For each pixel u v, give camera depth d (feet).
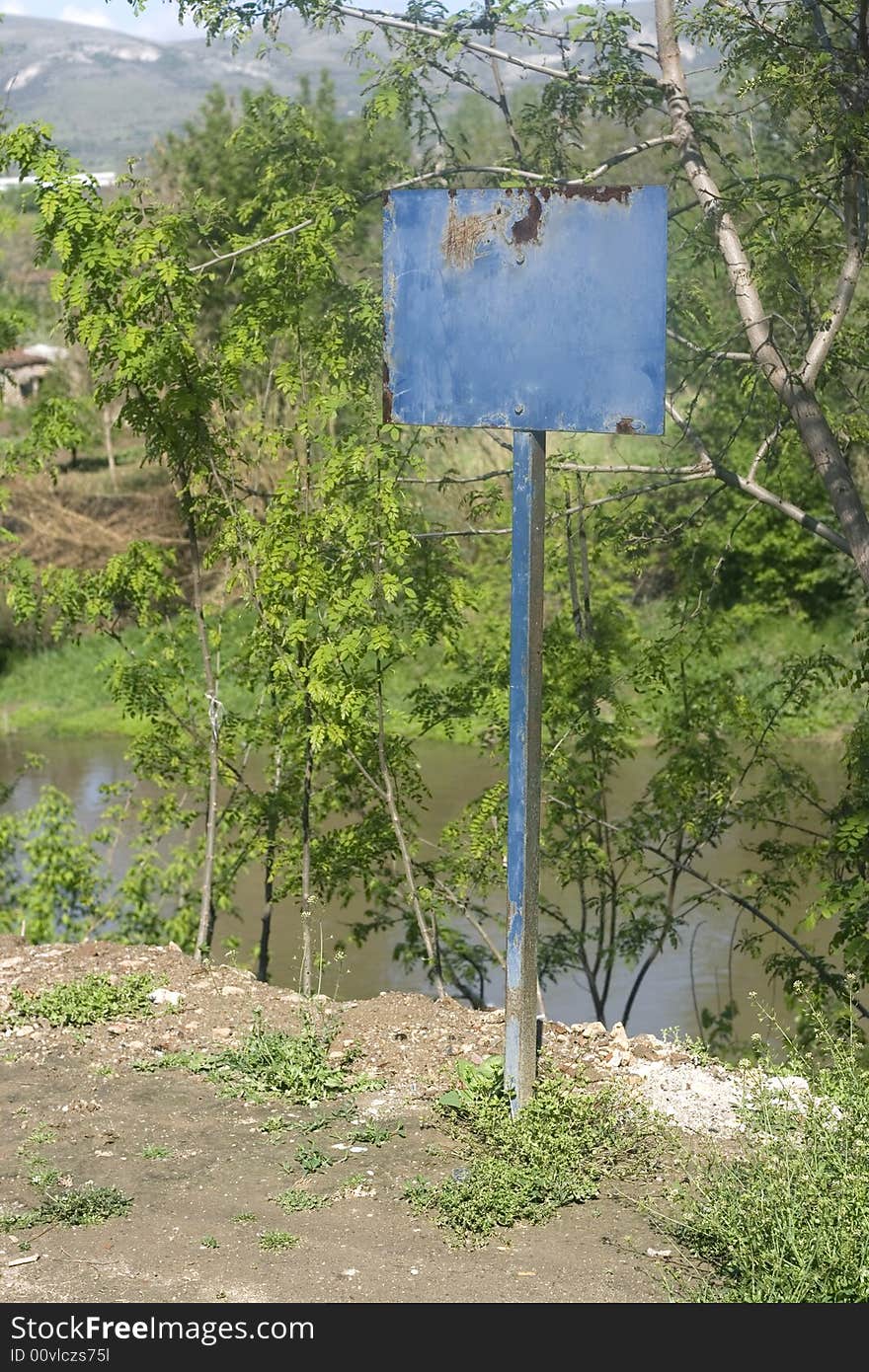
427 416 22.12
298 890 43.86
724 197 44.34
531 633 21.40
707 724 47.83
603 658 46.52
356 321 40.86
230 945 50.75
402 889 44.93
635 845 46.32
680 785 45.75
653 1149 21.26
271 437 37.73
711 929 66.08
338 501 36.47
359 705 35.73
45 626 131.34
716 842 53.31
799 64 39.65
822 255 44.01
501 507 45.96
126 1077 24.12
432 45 45.93
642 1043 25.77
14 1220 19.15
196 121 122.72
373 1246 18.58
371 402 38.09
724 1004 57.47
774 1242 17.60
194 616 42.73
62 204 36.04
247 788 45.01
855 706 103.60
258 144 45.21
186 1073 24.31
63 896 53.78
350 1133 21.99
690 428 47.70
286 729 41.16
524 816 21.68
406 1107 22.94
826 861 44.32
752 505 49.85
